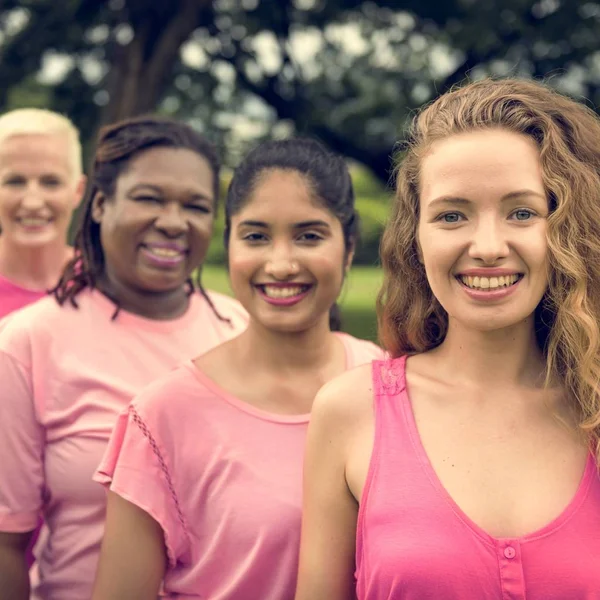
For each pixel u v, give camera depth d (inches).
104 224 107.2
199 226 108.0
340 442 76.1
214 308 114.7
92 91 445.4
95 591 86.2
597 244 73.8
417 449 72.7
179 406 86.7
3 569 98.7
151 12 385.1
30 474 100.3
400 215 81.2
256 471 84.0
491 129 73.1
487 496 70.0
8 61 433.1
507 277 71.6
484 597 67.2
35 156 135.1
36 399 100.7
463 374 76.1
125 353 104.2
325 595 75.7
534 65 414.3
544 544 67.5
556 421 73.8
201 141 111.2
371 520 71.5
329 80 463.2
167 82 436.8
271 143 90.7
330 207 88.1
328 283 87.9
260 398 88.3
